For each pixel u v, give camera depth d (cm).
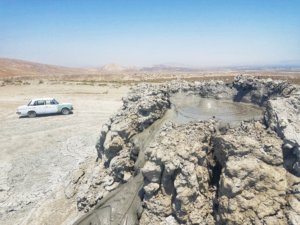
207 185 745
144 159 958
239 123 880
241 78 1270
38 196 1220
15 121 2527
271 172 628
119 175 1005
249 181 631
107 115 2700
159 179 775
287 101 766
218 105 1203
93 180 1066
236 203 623
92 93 4131
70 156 1655
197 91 1379
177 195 700
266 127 762
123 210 862
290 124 679
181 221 708
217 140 759
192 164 716
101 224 858
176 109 1165
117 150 1084
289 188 614
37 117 2667
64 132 2141
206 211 705
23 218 1074
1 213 1114
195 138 771
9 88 4719
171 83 1469
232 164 650
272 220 589
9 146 1861
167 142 793
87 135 2042
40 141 1947
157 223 744
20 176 1416
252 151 657
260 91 1134
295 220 569
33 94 4112
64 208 1080
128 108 1247
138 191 887
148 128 1089
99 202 954
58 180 1350
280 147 646
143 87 1405
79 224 912
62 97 3812
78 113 2811
